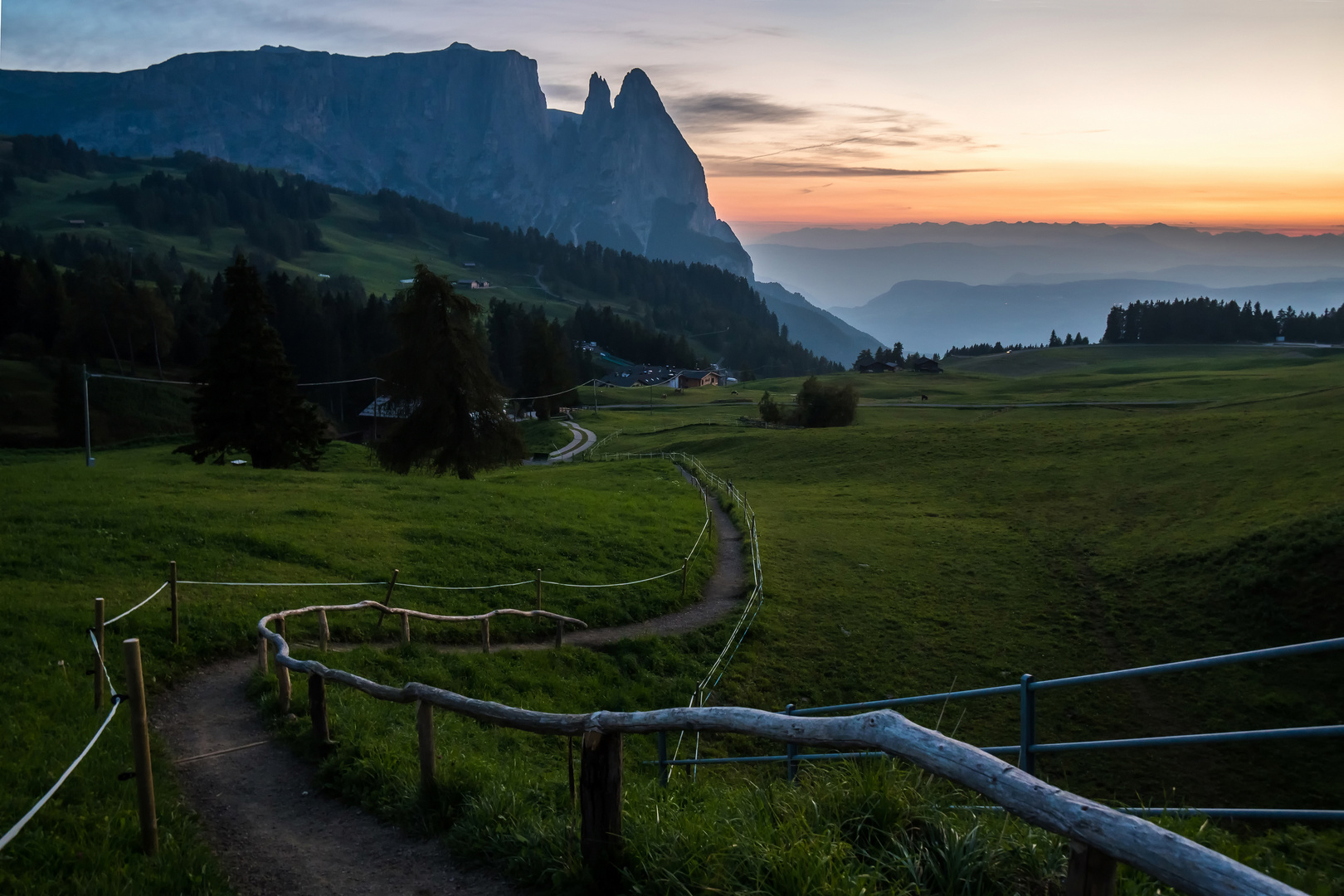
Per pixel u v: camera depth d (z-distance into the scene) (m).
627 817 7.10
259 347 59.19
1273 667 29.30
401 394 55.88
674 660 27.44
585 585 32.50
